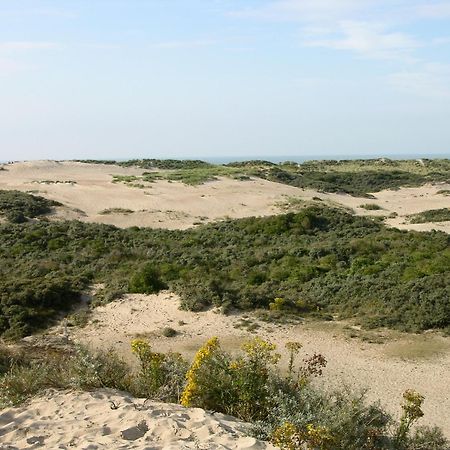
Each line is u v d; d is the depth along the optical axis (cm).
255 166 7162
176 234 3206
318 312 1719
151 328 1594
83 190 4553
